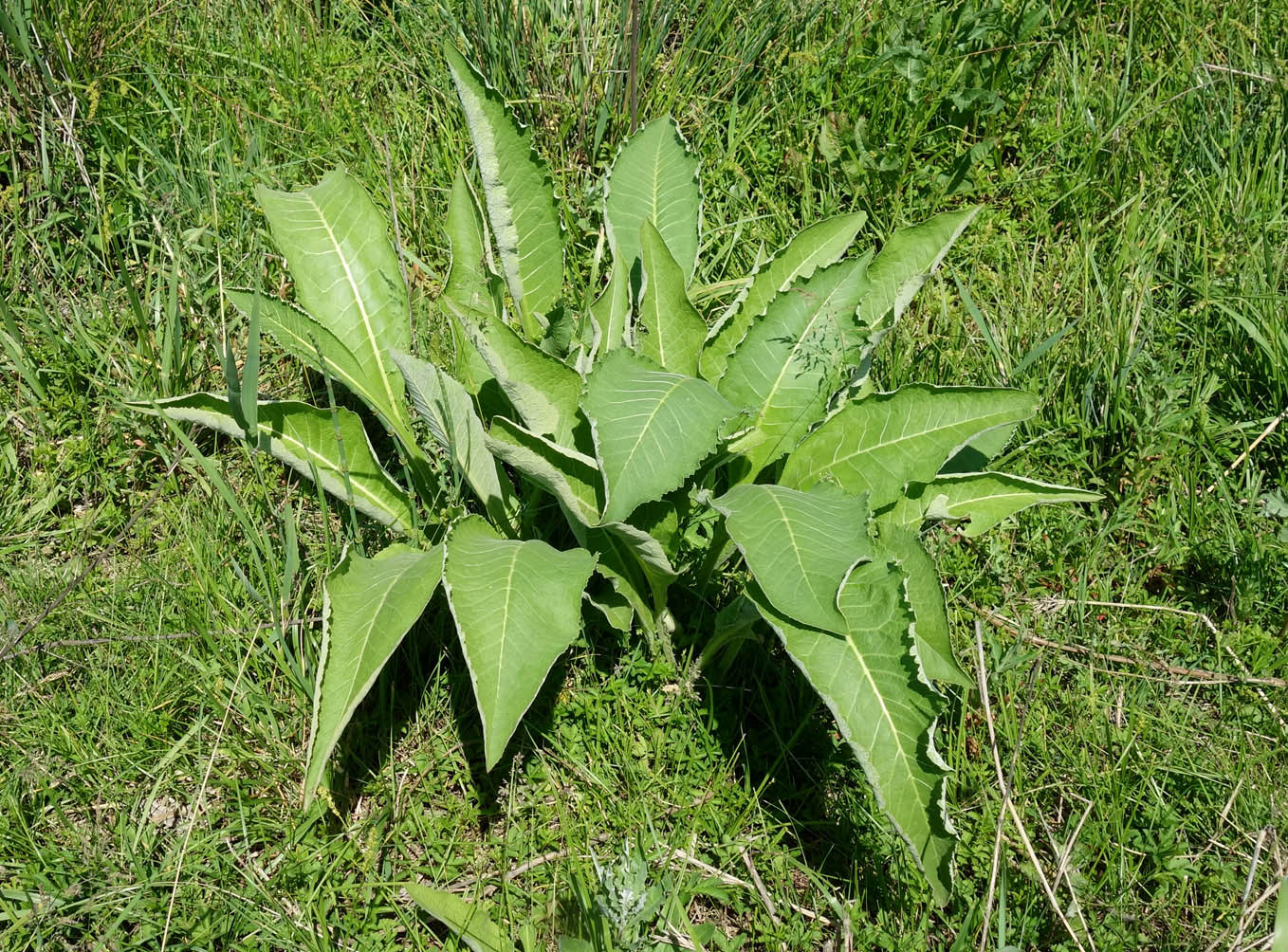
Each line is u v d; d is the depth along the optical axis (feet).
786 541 7.26
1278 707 9.02
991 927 7.74
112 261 11.29
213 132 12.34
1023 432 11.06
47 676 8.61
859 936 7.72
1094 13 15.44
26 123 11.53
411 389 8.18
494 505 9.00
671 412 7.32
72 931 7.50
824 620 6.88
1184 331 11.91
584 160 13.17
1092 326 11.56
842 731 6.84
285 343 9.03
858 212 9.25
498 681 6.71
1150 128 13.96
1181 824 8.30
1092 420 11.27
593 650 8.93
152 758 8.23
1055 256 12.66
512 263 9.64
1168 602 10.06
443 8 13.35
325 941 7.32
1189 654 9.52
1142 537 10.41
